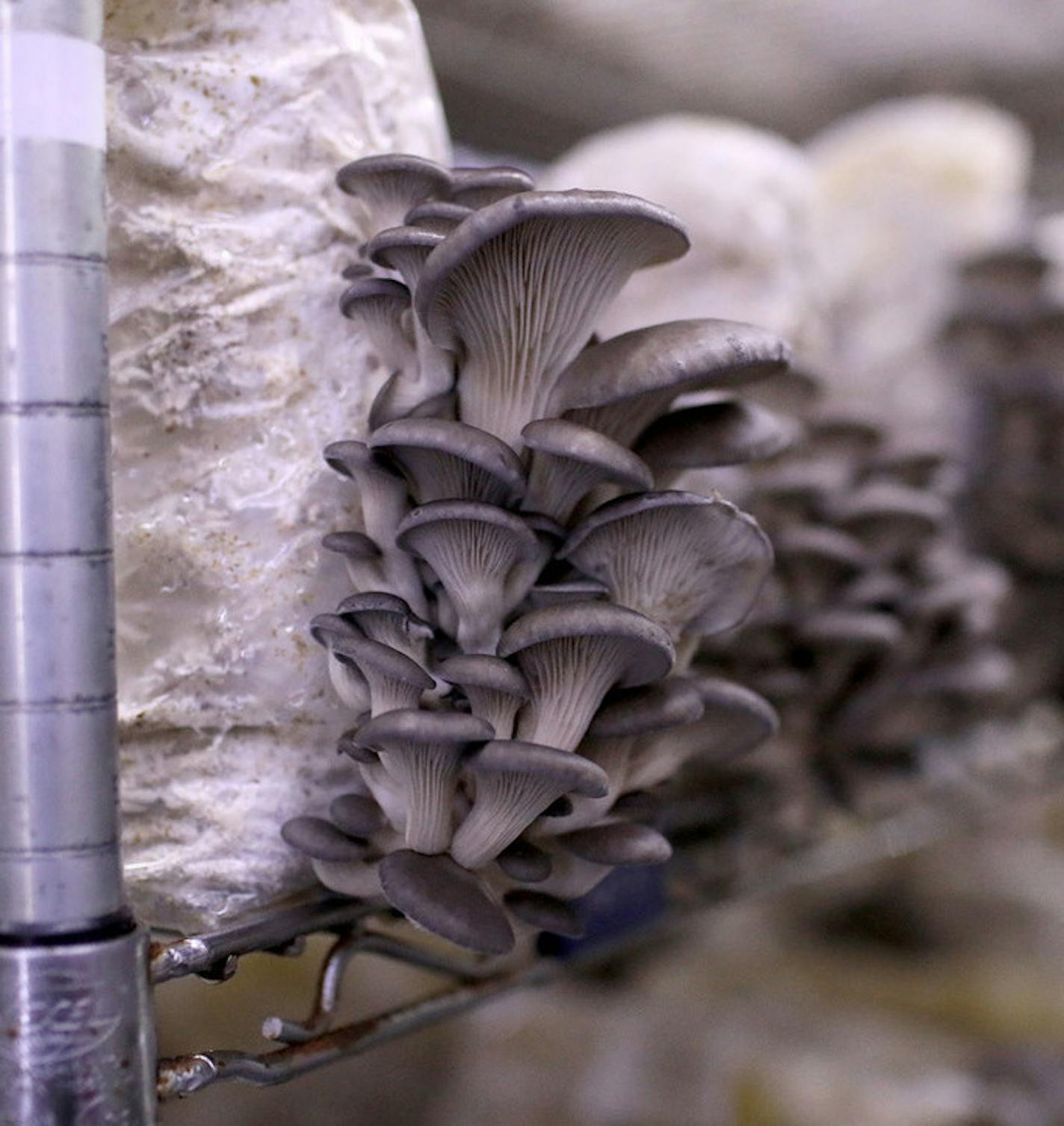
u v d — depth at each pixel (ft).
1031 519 3.41
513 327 1.46
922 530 2.27
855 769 2.38
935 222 4.60
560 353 1.49
